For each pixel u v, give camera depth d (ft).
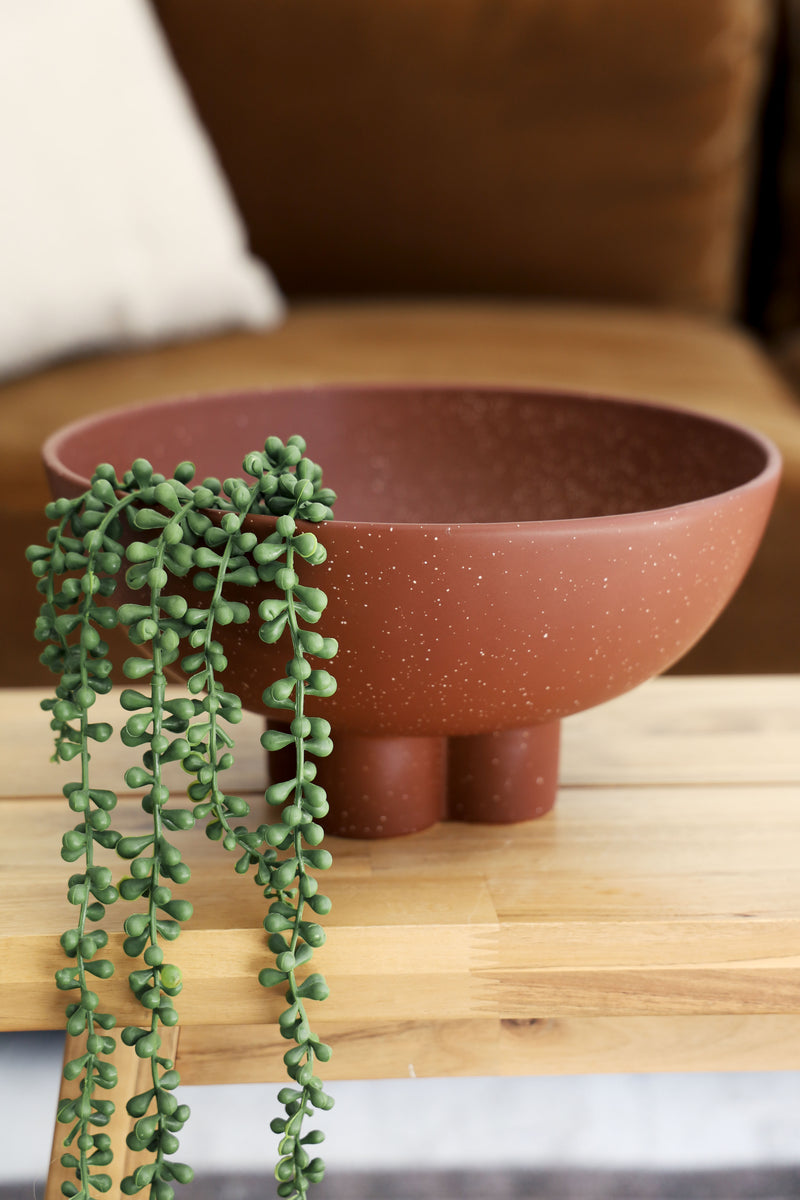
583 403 3.44
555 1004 2.81
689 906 2.83
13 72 5.13
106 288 5.38
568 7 6.61
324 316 6.48
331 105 6.77
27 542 4.72
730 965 2.81
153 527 2.68
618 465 3.41
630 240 6.89
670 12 6.58
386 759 2.98
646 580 2.78
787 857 2.96
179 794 3.16
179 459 3.34
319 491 2.73
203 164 5.95
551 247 6.91
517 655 2.77
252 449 3.43
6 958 2.79
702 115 6.69
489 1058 2.97
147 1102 2.70
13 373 5.25
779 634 4.93
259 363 5.49
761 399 5.25
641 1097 3.47
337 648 2.68
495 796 3.04
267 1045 3.00
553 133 6.75
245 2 6.72
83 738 2.71
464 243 6.95
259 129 6.83
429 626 2.72
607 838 3.02
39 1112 3.48
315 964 2.79
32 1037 3.67
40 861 2.97
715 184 6.83
